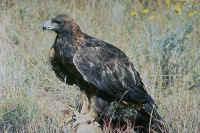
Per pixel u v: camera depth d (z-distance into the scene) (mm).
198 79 22078
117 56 18797
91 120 18516
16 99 18875
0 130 17828
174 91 20781
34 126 17781
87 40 18750
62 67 18984
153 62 23469
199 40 27734
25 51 25344
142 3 34406
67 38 18406
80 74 18422
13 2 31953
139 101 18547
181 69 22906
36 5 31844
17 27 28516
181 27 26016
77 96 20734
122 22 30844
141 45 24812
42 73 22297
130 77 18656
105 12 31922
